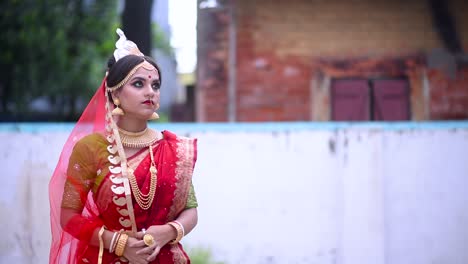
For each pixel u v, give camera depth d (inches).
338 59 347.6
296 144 200.8
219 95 349.1
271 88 347.6
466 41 346.3
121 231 101.3
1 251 194.7
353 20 347.9
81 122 109.2
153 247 99.2
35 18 426.0
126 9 302.4
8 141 196.1
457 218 201.5
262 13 347.3
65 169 107.3
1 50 425.7
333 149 200.7
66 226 101.7
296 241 199.8
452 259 201.6
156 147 106.4
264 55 347.6
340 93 348.2
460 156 202.1
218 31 348.2
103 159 103.0
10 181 195.8
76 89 459.2
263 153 201.0
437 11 347.3
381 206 199.3
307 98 347.9
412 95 347.3
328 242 199.8
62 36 433.4
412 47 347.6
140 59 106.3
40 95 450.3
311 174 200.5
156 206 103.6
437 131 202.1
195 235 200.2
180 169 105.7
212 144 201.0
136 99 104.2
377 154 200.1
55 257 106.1
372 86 347.9
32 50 428.1
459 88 346.9
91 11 464.8
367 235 199.3
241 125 203.5
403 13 347.9
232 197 200.5
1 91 438.3
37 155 195.9
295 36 347.9
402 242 201.6
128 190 101.1
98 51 471.5
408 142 202.1
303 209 200.5
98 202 102.8
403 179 202.1
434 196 201.9
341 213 200.1
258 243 199.9
